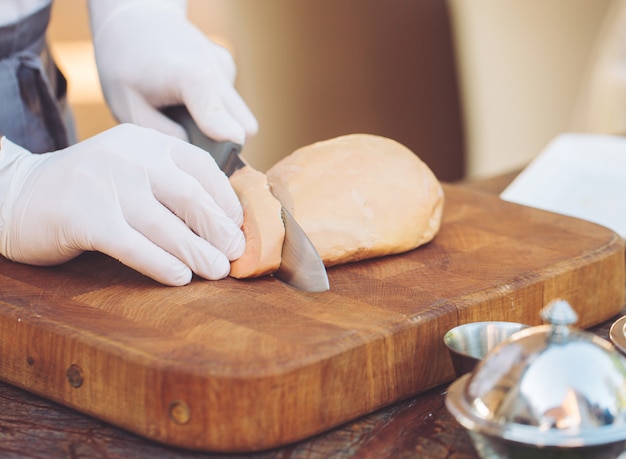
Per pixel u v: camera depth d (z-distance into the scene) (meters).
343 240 1.28
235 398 1.08
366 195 1.30
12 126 1.48
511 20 3.22
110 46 1.51
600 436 0.98
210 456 1.09
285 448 1.10
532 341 1.01
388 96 2.79
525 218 1.43
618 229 1.55
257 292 1.22
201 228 1.24
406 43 2.78
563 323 1.00
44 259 1.26
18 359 1.17
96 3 1.54
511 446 0.99
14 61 1.48
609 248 1.33
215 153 1.37
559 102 3.55
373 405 1.14
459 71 3.00
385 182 1.31
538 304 1.26
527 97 3.44
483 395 1.00
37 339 1.15
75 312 1.17
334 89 2.75
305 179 1.30
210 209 1.23
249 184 1.28
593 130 3.60
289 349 1.11
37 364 1.15
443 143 3.00
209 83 1.40
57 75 1.63
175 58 1.45
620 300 1.33
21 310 1.17
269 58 2.77
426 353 1.17
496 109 3.34
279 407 1.08
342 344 1.12
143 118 1.47
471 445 1.10
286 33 2.72
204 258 1.23
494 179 1.78
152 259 1.21
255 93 2.82
